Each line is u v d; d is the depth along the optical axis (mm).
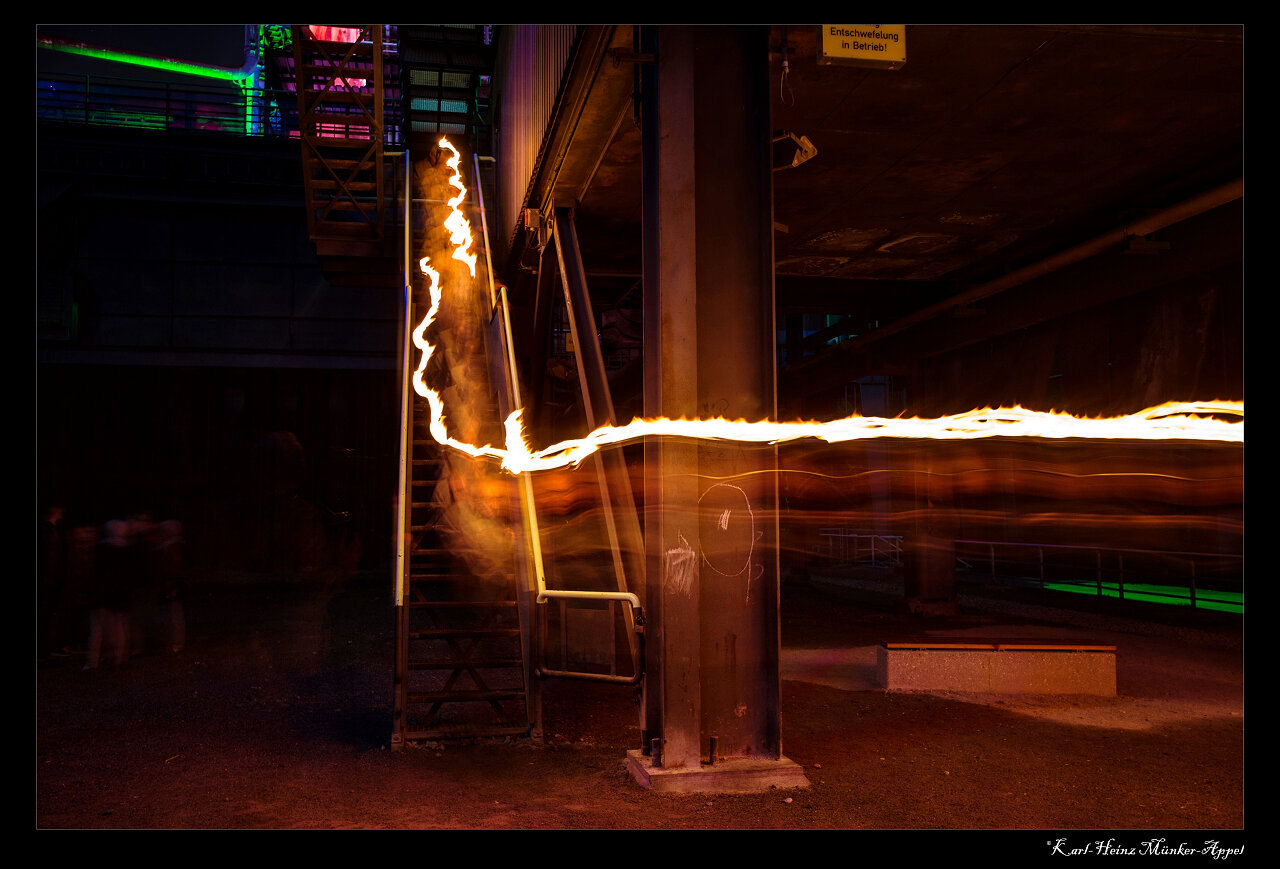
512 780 5379
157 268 18500
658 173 5648
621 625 10773
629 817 4672
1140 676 8609
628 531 8344
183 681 8508
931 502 14000
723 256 5758
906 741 6289
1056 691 7820
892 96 7238
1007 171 8945
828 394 21062
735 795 5098
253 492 18344
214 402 18516
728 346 5711
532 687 6348
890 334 14117
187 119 19422
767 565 5641
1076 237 11070
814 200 9789
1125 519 13414
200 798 4965
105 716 7082
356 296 19406
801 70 6777
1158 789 5160
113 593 9422
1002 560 17578
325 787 5203
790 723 6836
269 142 18766
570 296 9773
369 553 18812
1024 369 12867
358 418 19141
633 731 6621
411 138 20016
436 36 18859
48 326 17156
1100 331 11516
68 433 17578
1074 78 6941
